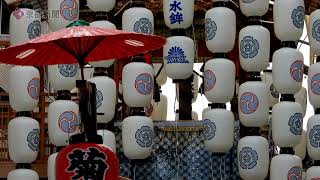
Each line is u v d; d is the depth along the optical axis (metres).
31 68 9.79
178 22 9.97
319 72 9.82
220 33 9.77
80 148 7.56
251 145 9.54
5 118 11.63
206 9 11.70
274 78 9.68
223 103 9.87
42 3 11.96
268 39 9.71
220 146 9.74
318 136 9.69
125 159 10.53
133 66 9.87
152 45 8.02
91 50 7.55
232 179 10.43
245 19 11.03
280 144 9.61
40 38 7.23
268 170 10.33
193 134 10.58
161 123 10.54
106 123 9.95
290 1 9.66
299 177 9.55
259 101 9.60
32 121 9.72
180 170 10.52
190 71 9.99
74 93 10.41
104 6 10.05
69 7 9.98
